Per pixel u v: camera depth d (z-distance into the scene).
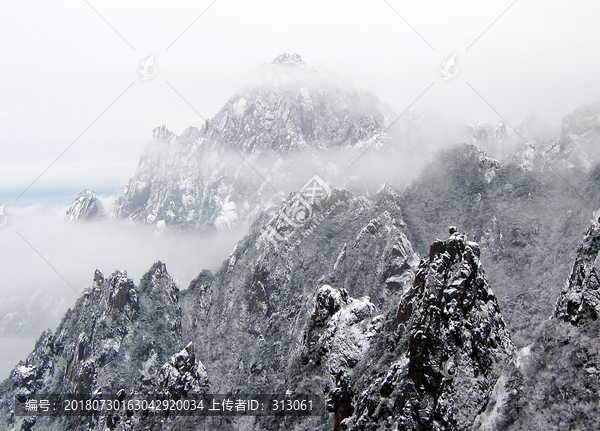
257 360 177.88
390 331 105.44
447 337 87.19
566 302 90.69
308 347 127.38
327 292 132.12
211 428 128.38
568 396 77.56
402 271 171.62
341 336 119.12
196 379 137.50
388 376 91.12
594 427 73.56
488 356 87.00
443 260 93.00
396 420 86.00
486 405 82.38
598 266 86.00
